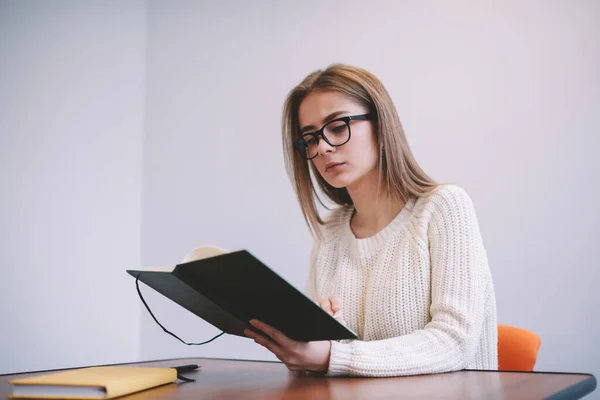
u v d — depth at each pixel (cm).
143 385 109
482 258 146
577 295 261
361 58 321
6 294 306
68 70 344
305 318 108
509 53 284
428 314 148
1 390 112
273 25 347
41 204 327
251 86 350
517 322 272
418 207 156
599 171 260
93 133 356
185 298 124
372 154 158
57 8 341
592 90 264
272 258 333
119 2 374
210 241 352
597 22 265
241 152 349
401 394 98
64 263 335
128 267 368
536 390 98
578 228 263
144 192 377
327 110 154
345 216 177
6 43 313
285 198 333
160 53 381
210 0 368
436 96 299
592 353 256
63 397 100
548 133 272
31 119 323
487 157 285
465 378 117
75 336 338
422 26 306
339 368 123
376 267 157
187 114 368
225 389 110
